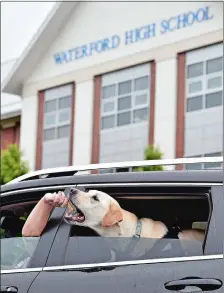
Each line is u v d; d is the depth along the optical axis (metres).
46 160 21.73
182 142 18.61
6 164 20.38
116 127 20.17
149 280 3.91
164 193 4.16
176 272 3.89
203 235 4.05
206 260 3.88
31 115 22.38
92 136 20.67
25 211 4.58
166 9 19.41
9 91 22.80
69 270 4.14
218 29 18.23
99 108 20.67
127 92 20.08
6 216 4.66
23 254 4.39
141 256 4.08
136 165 4.23
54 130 21.72
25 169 20.55
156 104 19.27
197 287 3.79
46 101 22.11
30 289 4.15
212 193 4.04
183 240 4.07
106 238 4.21
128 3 20.28
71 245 4.22
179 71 18.97
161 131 19.03
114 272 4.03
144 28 19.86
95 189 4.30
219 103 18.05
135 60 19.94
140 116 19.64
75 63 21.45
